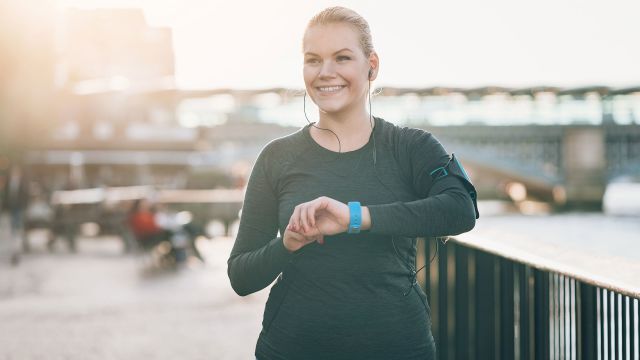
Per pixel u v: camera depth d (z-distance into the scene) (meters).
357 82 1.88
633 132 42.12
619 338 2.21
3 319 7.55
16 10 20.64
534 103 41.38
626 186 80.06
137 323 7.30
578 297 2.47
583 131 41.78
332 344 1.84
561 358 2.62
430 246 3.68
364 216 1.71
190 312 7.95
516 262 3.03
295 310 1.88
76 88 23.97
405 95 37.25
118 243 17.28
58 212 15.28
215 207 21.20
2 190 25.55
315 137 1.96
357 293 1.84
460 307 3.60
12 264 12.91
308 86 1.91
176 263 12.84
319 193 1.89
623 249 20.05
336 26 1.87
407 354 1.85
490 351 3.31
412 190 1.91
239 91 34.12
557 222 31.45
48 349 6.12
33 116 22.11
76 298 9.02
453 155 1.90
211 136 38.59
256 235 2.00
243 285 1.93
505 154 41.72
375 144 1.92
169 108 32.12
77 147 27.41
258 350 1.97
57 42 20.64
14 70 21.41
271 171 1.99
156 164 26.36
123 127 29.44
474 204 1.84
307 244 1.88
